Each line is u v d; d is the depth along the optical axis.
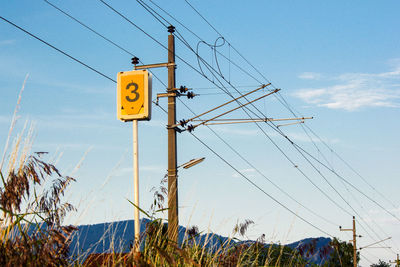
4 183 4.11
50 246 4.11
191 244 6.31
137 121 7.38
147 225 5.63
